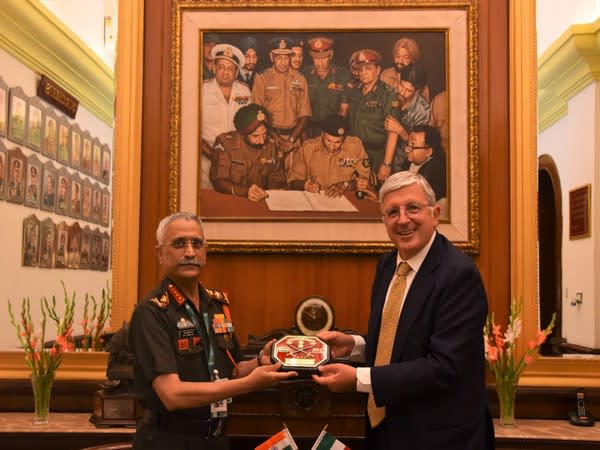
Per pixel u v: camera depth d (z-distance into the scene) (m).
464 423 2.19
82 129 3.45
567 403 3.28
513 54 3.41
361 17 3.45
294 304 3.41
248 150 3.45
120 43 3.45
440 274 2.30
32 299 3.41
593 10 3.42
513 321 3.25
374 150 3.42
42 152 3.46
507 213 3.41
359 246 3.37
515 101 3.39
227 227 3.42
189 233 2.44
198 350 2.40
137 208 3.43
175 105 3.45
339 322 3.39
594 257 3.37
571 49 3.42
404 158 3.42
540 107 3.39
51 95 3.47
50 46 3.48
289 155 3.44
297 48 3.46
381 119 3.43
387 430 2.28
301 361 2.29
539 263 3.35
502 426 3.08
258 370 2.24
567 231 3.37
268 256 3.43
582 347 3.32
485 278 3.40
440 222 3.39
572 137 3.41
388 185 2.39
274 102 3.45
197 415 2.33
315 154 3.43
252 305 3.41
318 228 3.40
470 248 3.37
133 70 3.45
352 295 3.40
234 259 3.43
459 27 3.44
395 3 3.44
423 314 2.29
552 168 3.38
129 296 3.38
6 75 3.49
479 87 3.45
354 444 3.01
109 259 3.40
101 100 3.45
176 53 3.46
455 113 3.42
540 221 3.36
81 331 3.38
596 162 3.40
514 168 3.38
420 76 3.43
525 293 3.33
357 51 3.45
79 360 3.36
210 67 3.47
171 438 2.31
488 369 3.30
